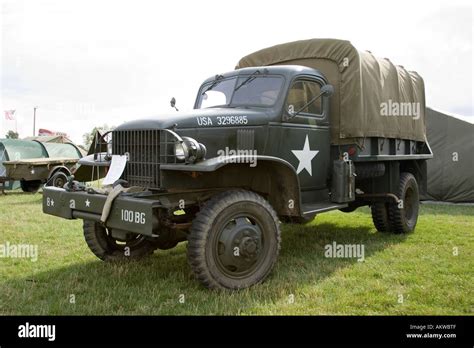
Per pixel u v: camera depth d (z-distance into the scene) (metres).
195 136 3.93
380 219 6.16
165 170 3.72
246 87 4.80
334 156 5.29
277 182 4.27
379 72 5.58
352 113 5.08
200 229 3.53
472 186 10.05
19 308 3.36
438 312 3.27
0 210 8.42
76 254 4.95
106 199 3.67
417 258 4.77
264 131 4.36
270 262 3.89
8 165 11.79
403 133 6.20
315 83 4.98
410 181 6.37
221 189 4.07
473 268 4.32
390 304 3.43
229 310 3.29
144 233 3.35
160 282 3.93
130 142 4.00
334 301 3.48
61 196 4.15
